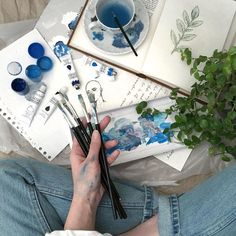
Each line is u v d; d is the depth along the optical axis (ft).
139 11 2.97
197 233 2.65
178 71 2.94
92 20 2.96
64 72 3.09
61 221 2.92
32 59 3.12
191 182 3.30
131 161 3.19
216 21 2.99
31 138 3.10
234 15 3.01
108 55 2.98
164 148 3.10
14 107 3.09
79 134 2.76
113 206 2.73
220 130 2.69
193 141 2.84
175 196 2.84
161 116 3.06
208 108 2.64
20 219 2.77
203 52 2.96
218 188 2.71
